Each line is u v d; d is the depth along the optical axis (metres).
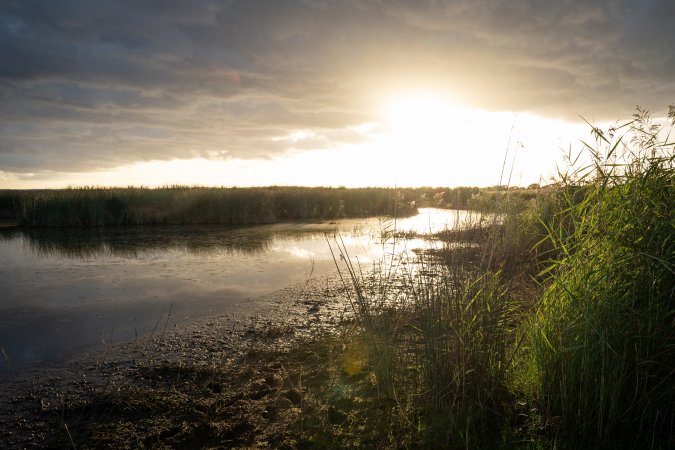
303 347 5.39
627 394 3.19
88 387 4.43
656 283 3.29
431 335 3.82
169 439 3.51
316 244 13.52
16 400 4.18
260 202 21.55
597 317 3.25
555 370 3.45
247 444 3.44
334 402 4.00
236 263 10.58
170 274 9.43
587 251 3.67
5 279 8.97
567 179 4.16
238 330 6.03
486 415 3.48
